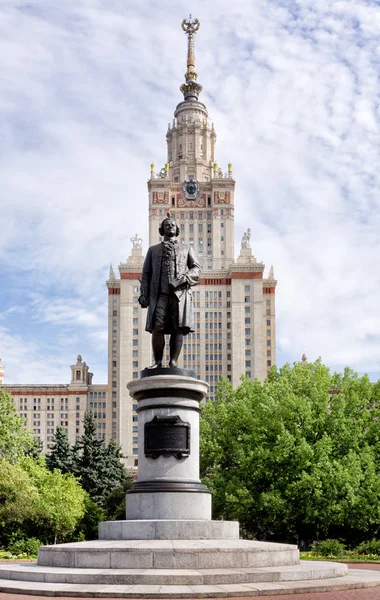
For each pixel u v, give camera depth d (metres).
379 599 14.27
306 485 43.41
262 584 15.82
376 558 33.97
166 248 23.61
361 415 49.38
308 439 47.25
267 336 190.62
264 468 46.12
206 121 198.75
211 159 198.12
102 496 86.88
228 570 16.73
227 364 180.00
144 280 23.83
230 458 53.12
